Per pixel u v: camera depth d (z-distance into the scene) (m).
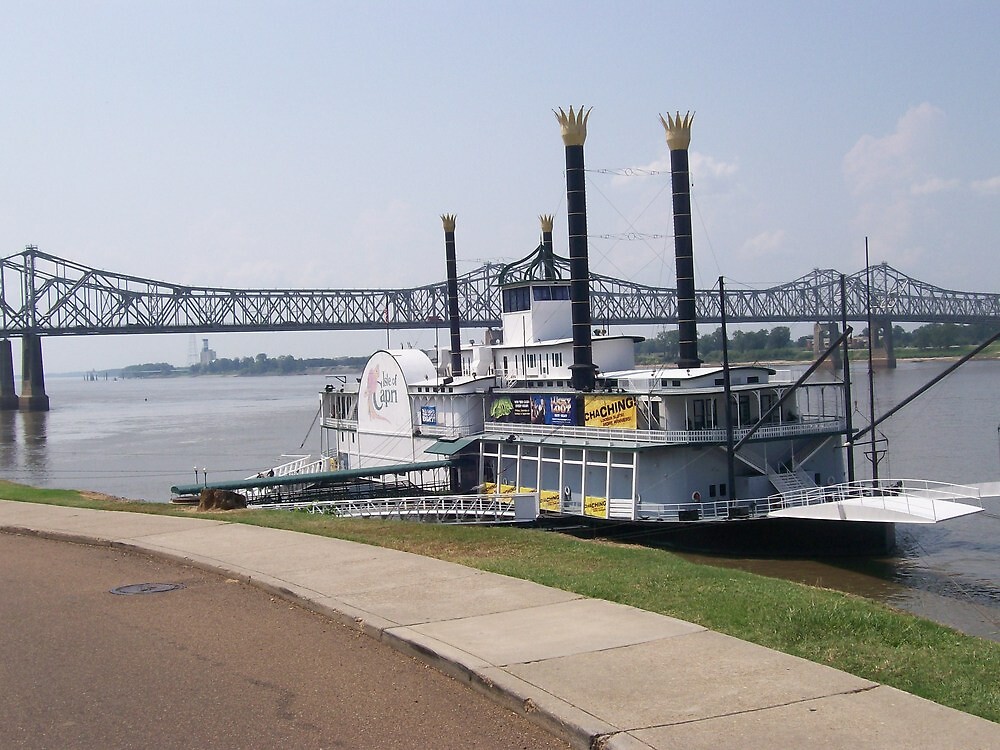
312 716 11.60
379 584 18.03
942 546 50.25
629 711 11.02
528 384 67.81
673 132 72.75
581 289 64.12
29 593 18.58
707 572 21.06
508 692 11.73
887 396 152.75
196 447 131.62
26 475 101.50
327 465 86.31
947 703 11.92
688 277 72.38
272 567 19.92
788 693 11.60
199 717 11.64
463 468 66.50
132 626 15.84
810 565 46.34
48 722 11.59
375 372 78.50
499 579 18.42
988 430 104.62
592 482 55.75
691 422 52.22
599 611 15.74
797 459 54.69
